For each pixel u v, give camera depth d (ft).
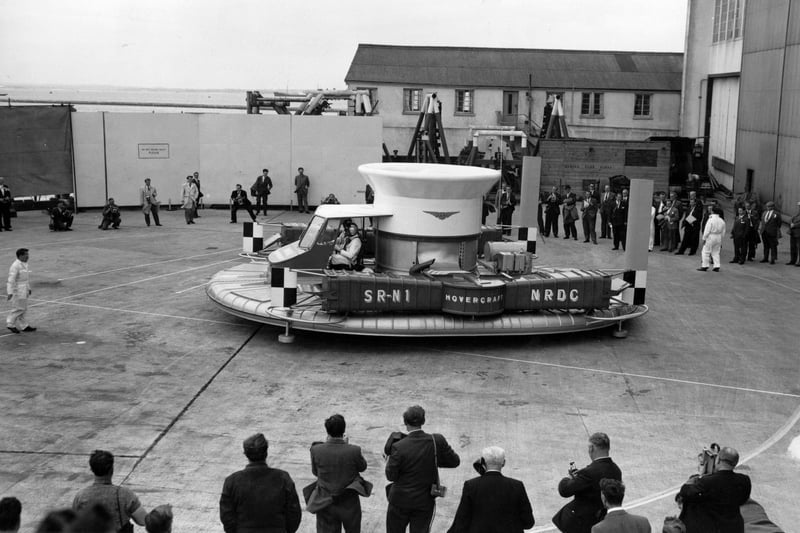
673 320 59.16
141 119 109.40
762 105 118.62
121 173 109.60
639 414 40.81
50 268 70.85
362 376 45.47
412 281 49.21
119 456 34.19
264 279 57.11
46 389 41.93
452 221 52.37
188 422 38.22
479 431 38.04
